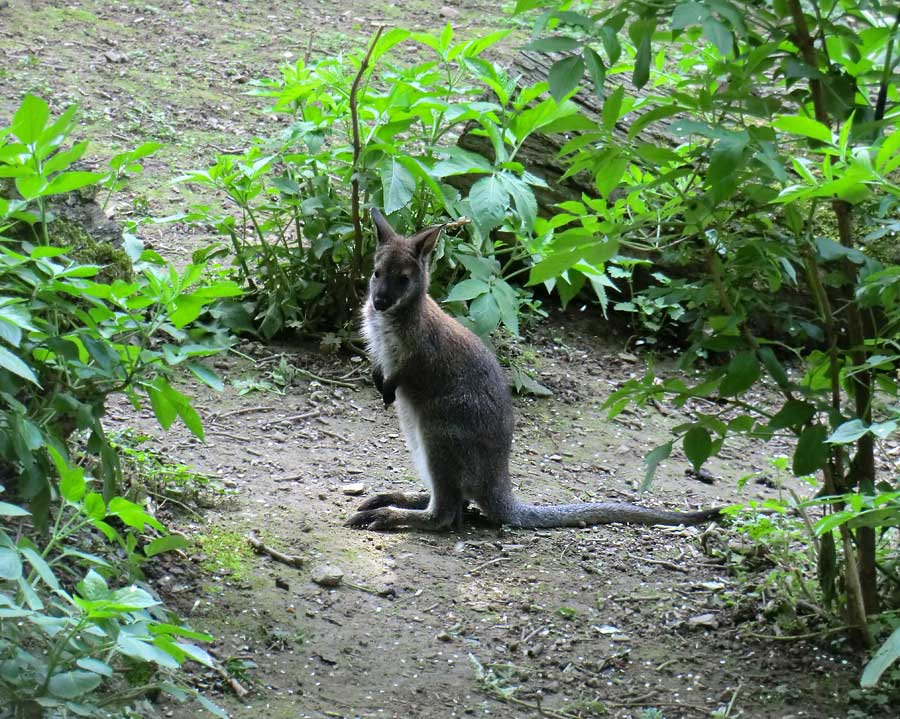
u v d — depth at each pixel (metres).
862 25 6.31
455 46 9.20
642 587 6.50
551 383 9.33
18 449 4.50
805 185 4.64
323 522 6.90
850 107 5.31
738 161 4.70
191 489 6.74
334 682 5.29
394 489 7.54
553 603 6.25
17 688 3.94
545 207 10.06
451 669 5.52
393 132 8.86
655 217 5.53
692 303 5.94
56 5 16.53
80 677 3.98
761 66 5.25
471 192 8.10
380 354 7.40
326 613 5.88
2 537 3.94
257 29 16.86
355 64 9.25
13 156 4.79
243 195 9.24
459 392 7.11
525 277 10.29
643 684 5.54
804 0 5.77
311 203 9.12
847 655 5.75
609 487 7.93
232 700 4.99
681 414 9.15
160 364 5.30
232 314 8.95
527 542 7.02
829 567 5.79
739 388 5.30
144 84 14.25
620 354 9.93
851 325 5.70
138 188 11.44
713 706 5.36
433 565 6.59
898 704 5.36
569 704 5.34
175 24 16.62
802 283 9.09
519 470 8.06
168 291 5.21
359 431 8.34
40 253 4.68
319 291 9.28
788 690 5.47
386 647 5.65
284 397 8.60
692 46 6.22
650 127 10.02
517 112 8.91
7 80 13.51
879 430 4.49
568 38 4.77
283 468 7.58
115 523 5.97
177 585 5.81
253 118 13.80
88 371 4.91
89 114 13.01
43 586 4.82
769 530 6.30
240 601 5.81
